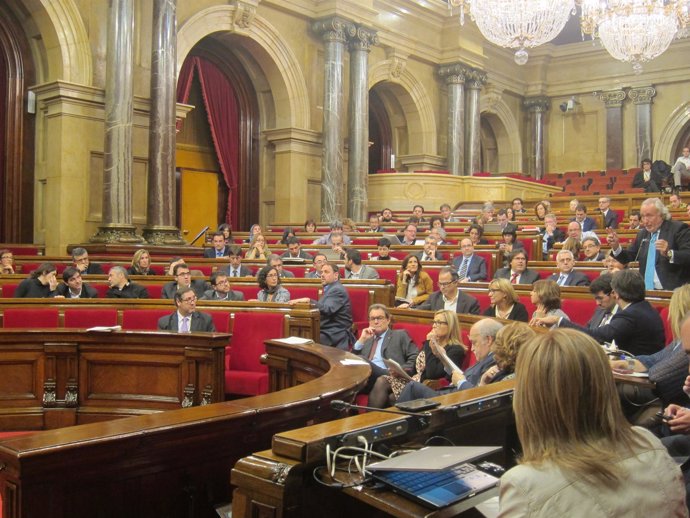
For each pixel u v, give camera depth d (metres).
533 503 1.39
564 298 6.38
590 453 1.42
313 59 16.41
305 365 4.53
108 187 11.82
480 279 8.46
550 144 23.23
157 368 5.09
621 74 21.97
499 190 18.09
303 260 9.55
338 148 16.03
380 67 18.00
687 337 2.29
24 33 12.27
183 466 2.71
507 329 3.49
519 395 1.53
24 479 2.31
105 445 2.44
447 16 19.38
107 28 11.94
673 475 1.47
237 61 15.86
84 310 6.58
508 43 14.47
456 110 19.62
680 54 21.09
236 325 6.29
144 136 12.76
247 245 11.33
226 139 15.86
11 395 5.14
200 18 14.00
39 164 12.35
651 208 5.84
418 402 2.38
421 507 1.75
